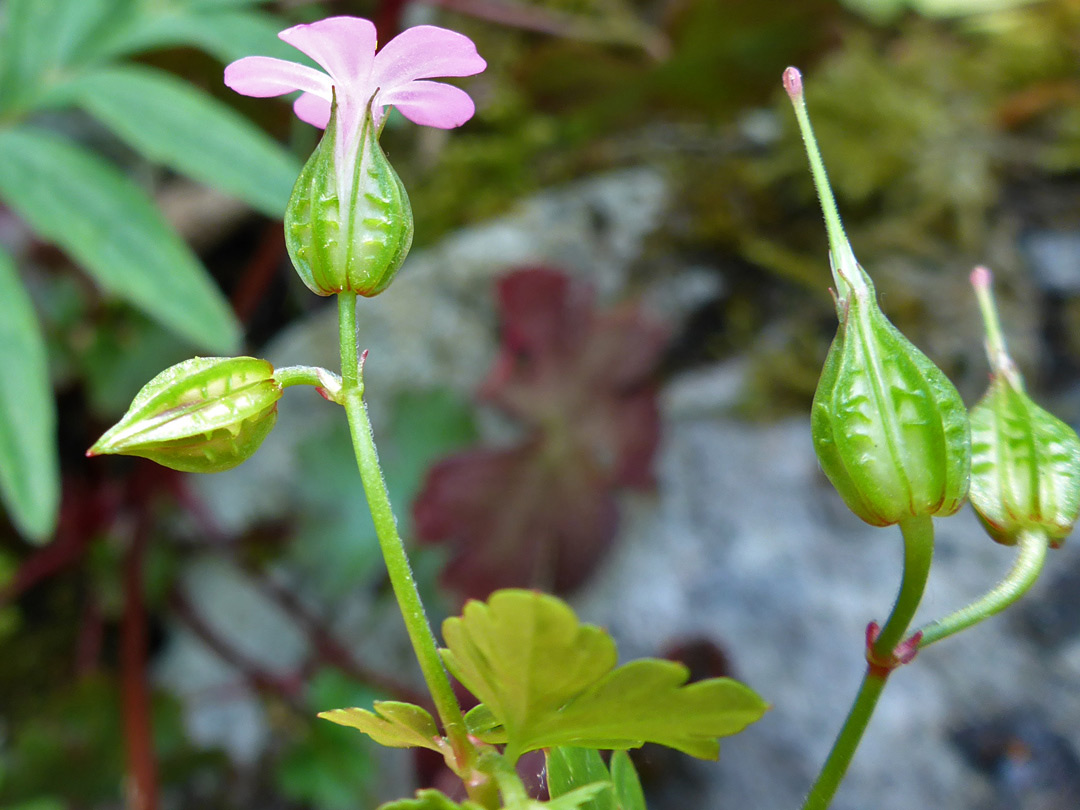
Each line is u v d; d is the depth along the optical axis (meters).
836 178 0.18
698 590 0.16
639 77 0.19
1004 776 0.13
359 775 0.16
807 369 0.17
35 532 0.11
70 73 0.14
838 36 0.18
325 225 0.07
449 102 0.08
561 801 0.07
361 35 0.07
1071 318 0.17
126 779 0.16
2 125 0.14
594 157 0.20
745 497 0.16
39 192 0.13
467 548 0.16
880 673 0.07
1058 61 0.19
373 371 0.19
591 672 0.07
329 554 0.18
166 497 0.18
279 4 0.19
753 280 0.18
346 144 0.07
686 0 0.18
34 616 0.19
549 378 0.17
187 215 0.21
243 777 0.17
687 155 0.20
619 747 0.07
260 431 0.07
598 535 0.16
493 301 0.19
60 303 0.19
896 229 0.18
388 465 0.18
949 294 0.17
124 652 0.16
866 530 0.15
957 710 0.14
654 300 0.18
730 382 0.17
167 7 0.15
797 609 0.15
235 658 0.17
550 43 0.22
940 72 0.20
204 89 0.20
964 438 0.07
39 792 0.16
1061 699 0.13
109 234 0.13
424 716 0.07
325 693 0.17
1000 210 0.18
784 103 0.19
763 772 0.14
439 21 0.22
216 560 0.19
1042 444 0.08
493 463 0.17
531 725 0.07
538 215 0.19
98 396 0.18
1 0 0.16
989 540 0.15
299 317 0.22
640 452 0.17
